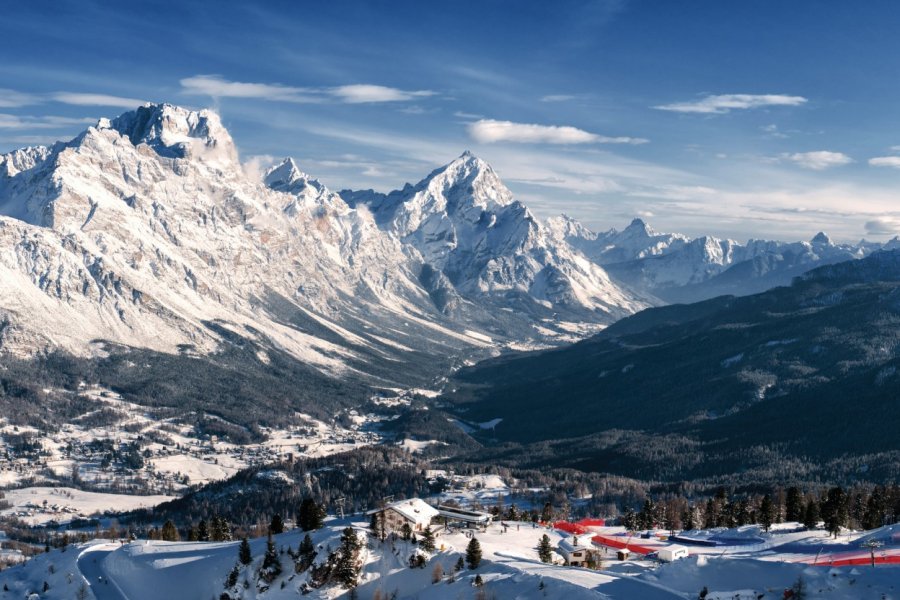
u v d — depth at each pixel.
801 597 195.00
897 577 198.25
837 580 198.38
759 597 198.62
